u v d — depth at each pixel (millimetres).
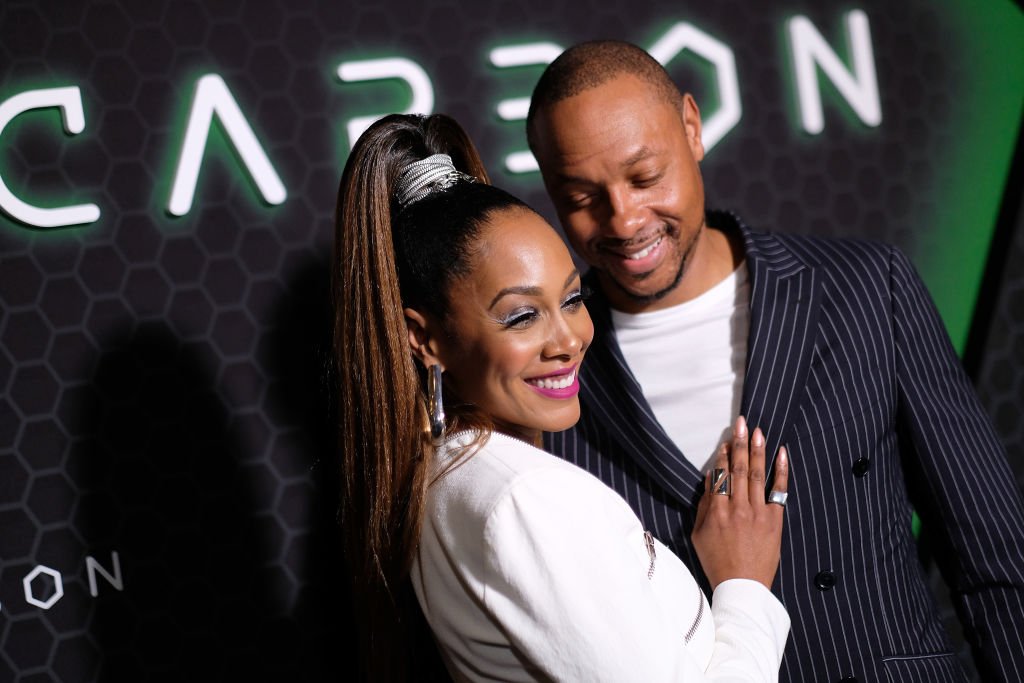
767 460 1580
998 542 1587
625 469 1685
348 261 1283
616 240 1584
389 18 2227
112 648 2090
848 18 2393
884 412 1639
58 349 2088
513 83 2271
